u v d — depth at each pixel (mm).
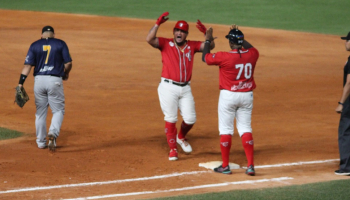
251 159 27094
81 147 33312
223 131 27250
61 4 134250
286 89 58156
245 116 27172
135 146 33906
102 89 55656
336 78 65750
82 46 81000
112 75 63219
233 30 26266
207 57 26594
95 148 33125
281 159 30984
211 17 123250
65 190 24094
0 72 61469
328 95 55219
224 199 21938
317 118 44438
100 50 78812
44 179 25953
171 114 30109
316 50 88438
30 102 48375
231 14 128250
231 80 26406
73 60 70750
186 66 29672
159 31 98188
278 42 94688
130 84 58750
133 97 52500
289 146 34469
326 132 39094
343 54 85500
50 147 30906
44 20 107188
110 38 89438
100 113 45188
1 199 22484
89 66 67688
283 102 51438
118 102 50031
